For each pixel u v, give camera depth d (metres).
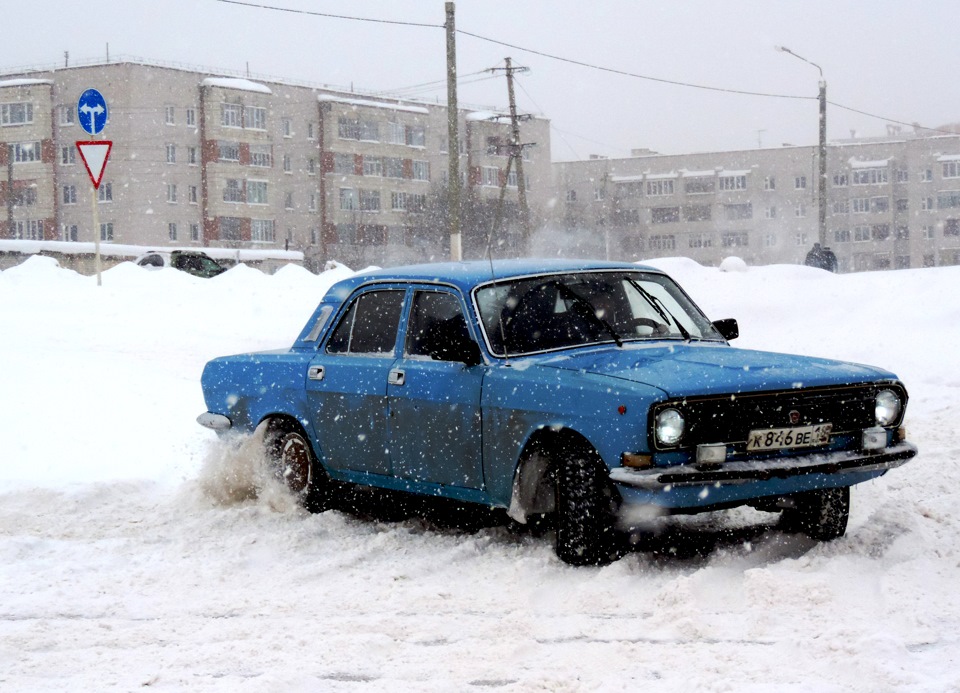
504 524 6.97
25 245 55.47
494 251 97.38
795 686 4.08
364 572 6.04
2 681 4.52
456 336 6.34
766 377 5.71
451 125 30.88
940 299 15.84
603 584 5.44
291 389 7.42
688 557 6.00
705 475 5.43
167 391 11.63
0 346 14.41
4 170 91.44
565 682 4.21
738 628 4.78
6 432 9.79
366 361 7.04
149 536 7.04
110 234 90.12
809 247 129.12
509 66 56.31
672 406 5.47
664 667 4.36
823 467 5.65
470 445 6.34
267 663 4.61
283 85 99.12
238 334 17.86
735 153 130.75
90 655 4.82
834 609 4.94
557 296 6.68
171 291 22.34
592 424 5.66
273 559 6.44
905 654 4.34
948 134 127.81
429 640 4.85
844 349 14.44
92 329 17.75
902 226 128.00
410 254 105.62
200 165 93.31
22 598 5.73
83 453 9.30
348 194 102.00
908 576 5.40
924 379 12.56
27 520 7.55
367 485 7.07
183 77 92.19
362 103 102.62
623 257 132.50
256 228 96.19
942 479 7.79
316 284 23.45
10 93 90.56
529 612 5.17
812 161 128.75
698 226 130.12
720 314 17.69
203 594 5.77
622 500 5.81
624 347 6.50
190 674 4.52
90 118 22.20
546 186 118.12
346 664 4.55
